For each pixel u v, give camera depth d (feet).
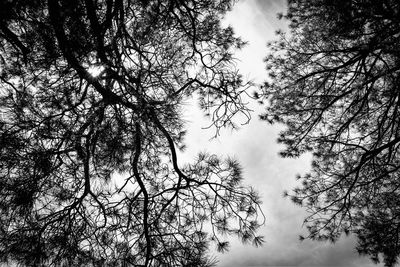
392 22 12.46
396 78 15.43
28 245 9.90
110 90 11.70
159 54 13.38
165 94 13.41
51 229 10.89
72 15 11.06
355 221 17.20
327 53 18.01
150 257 11.86
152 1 14.61
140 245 12.32
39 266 9.91
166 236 12.58
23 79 12.01
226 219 13.03
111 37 13.01
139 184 12.98
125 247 12.12
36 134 10.54
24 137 10.29
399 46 12.83
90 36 11.55
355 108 18.58
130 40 13.69
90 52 11.39
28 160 10.23
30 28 11.06
